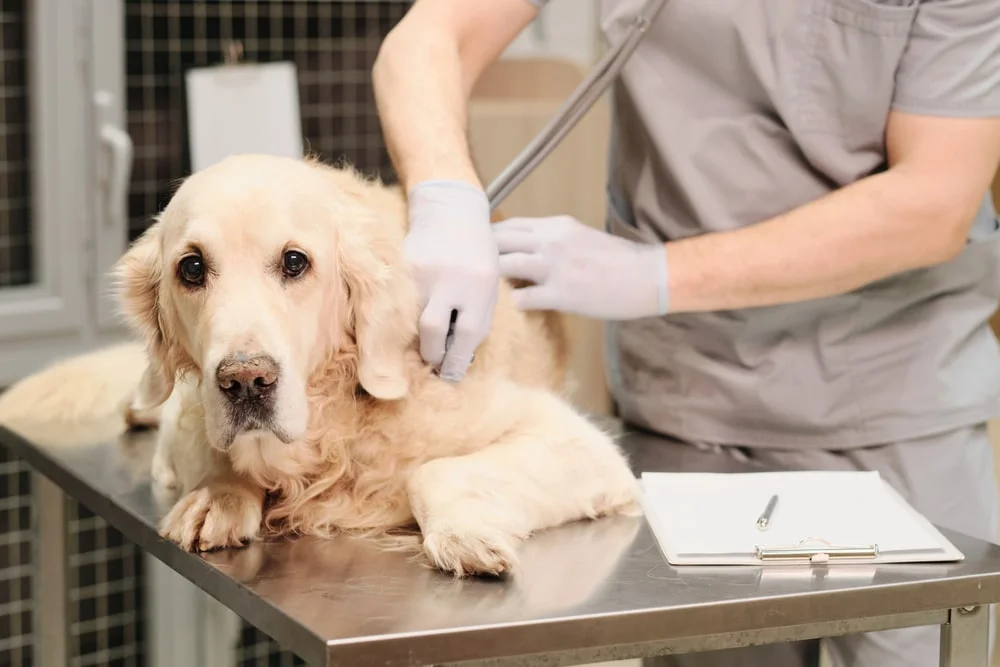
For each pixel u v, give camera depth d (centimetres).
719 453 145
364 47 266
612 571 102
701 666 162
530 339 137
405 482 113
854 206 129
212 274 106
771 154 140
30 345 233
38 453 137
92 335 239
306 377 109
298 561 104
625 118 151
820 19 133
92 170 233
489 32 147
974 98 127
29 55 226
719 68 140
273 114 234
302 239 107
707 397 147
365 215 115
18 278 235
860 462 144
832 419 143
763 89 138
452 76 138
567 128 135
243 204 106
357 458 114
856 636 143
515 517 107
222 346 102
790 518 114
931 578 101
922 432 142
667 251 134
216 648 241
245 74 230
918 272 141
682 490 123
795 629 99
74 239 234
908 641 141
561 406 122
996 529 148
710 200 142
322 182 114
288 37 256
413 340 117
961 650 104
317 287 108
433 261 118
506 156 239
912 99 130
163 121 245
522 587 98
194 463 117
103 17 229
